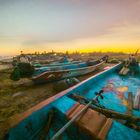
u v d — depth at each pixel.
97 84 6.48
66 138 2.63
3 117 3.82
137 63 9.30
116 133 2.19
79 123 2.34
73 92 4.41
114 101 4.41
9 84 7.62
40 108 2.84
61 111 2.81
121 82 6.91
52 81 7.82
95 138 2.10
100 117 2.56
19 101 5.11
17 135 2.36
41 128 2.77
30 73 6.87
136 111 3.65
